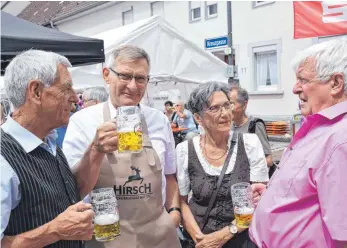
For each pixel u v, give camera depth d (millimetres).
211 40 9938
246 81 14328
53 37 3773
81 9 21219
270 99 13555
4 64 4027
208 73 8383
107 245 1824
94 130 1984
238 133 2258
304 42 12328
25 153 1346
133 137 1583
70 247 1497
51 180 1416
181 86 9984
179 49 7898
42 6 27000
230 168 2148
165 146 2178
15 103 1380
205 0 15289
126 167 1851
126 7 18922
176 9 16594
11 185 1256
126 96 1946
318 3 4105
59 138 3662
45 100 1361
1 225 1187
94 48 4137
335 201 1352
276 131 12414
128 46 1973
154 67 7613
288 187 1518
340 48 1494
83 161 1678
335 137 1407
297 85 1623
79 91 6801
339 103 1486
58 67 1384
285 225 1517
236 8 14320
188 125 8805
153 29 7543
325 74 1494
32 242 1257
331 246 1417
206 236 2072
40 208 1330
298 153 1539
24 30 3658
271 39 13336
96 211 1508
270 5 13250
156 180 1903
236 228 2008
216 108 2152
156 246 1903
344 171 1354
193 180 2199
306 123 1567
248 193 1841
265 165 2176
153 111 2172
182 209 2264
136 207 1858
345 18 3984
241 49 14383
